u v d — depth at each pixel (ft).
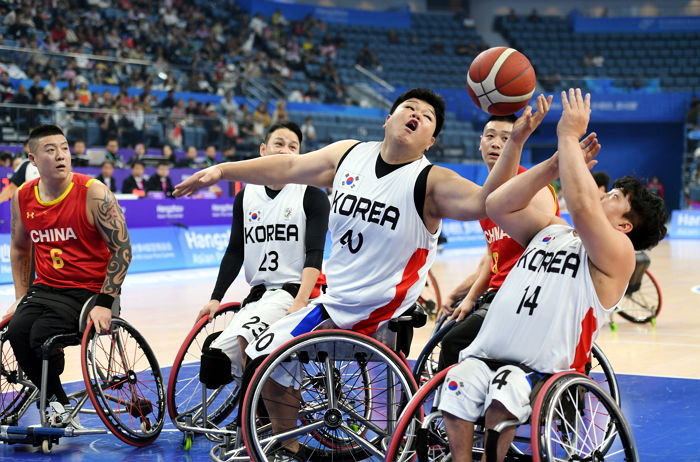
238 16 74.18
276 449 11.42
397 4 89.86
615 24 86.28
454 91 77.20
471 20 88.22
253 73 63.67
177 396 16.46
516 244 12.59
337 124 65.41
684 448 13.03
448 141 70.08
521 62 10.24
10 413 13.97
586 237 9.21
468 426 9.67
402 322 11.10
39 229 13.79
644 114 76.64
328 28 82.48
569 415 10.25
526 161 79.36
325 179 11.52
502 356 9.86
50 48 57.72
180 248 40.04
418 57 81.87
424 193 10.55
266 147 14.16
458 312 13.42
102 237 13.98
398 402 11.16
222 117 53.01
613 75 82.84
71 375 18.02
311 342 10.32
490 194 9.90
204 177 11.17
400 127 10.59
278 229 13.47
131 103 49.21
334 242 11.15
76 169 40.52
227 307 13.88
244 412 10.30
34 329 13.12
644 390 16.88
